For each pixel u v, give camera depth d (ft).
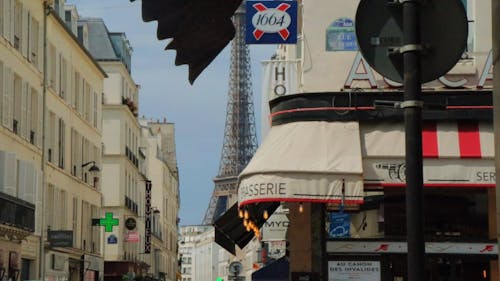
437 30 21.04
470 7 72.74
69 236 183.11
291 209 75.51
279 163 66.80
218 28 17.70
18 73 163.02
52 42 190.60
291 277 74.49
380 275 73.00
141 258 335.67
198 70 17.95
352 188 65.82
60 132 199.41
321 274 73.51
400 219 73.36
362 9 21.33
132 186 311.06
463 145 67.21
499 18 19.31
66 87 203.92
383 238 73.15
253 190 66.44
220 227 83.20
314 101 70.44
